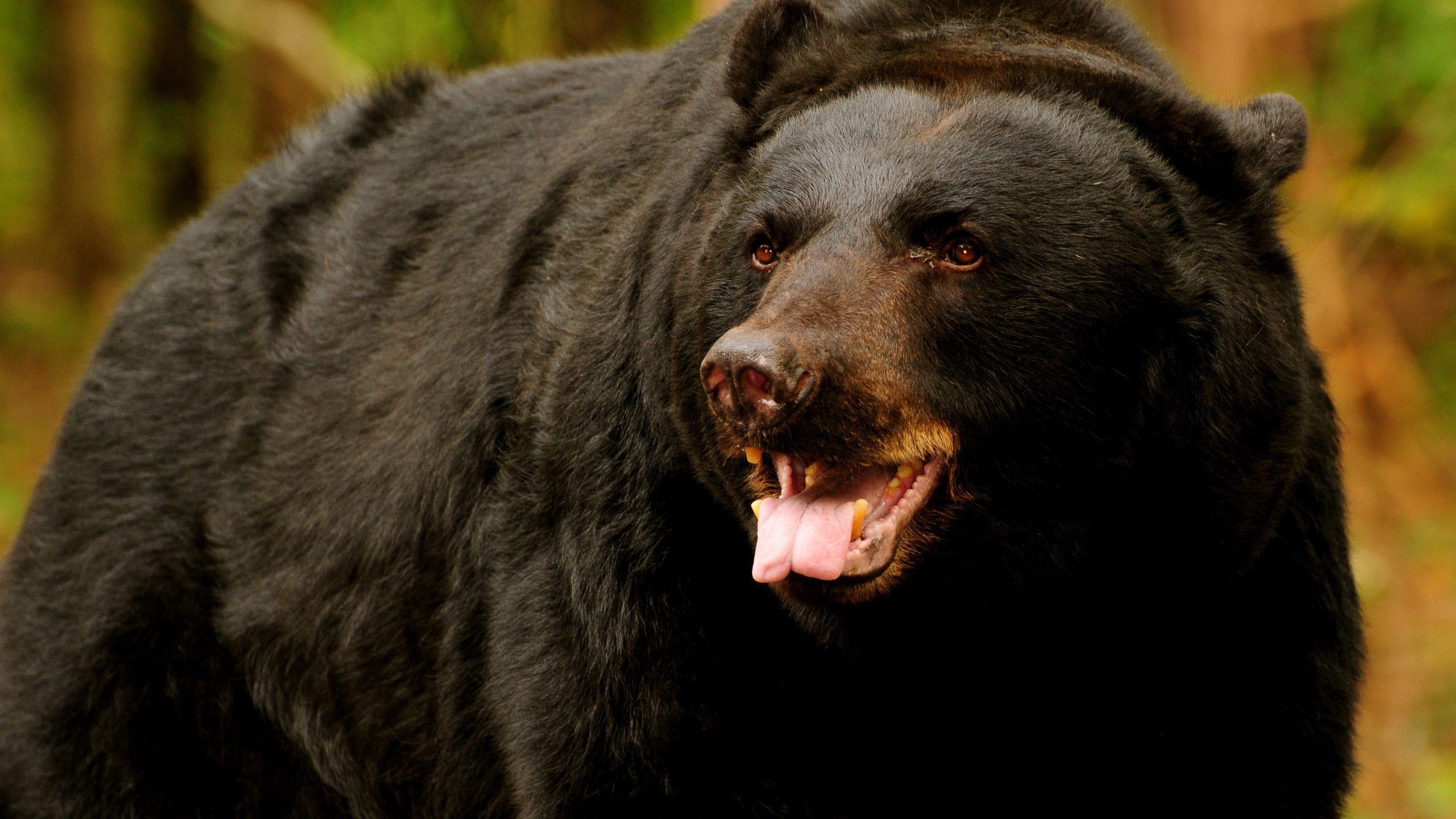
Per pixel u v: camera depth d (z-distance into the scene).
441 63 21.02
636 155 8.19
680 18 20.84
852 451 6.38
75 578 9.63
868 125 6.81
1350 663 7.45
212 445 9.47
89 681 9.41
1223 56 21.95
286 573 9.03
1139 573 6.84
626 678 7.19
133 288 10.33
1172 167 6.90
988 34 7.35
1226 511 6.77
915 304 6.50
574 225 8.25
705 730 7.15
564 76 9.38
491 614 7.85
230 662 9.27
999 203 6.53
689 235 7.21
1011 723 7.21
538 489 7.67
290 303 9.49
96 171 28.95
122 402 9.81
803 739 7.19
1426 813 15.23
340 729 8.90
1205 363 6.69
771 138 7.06
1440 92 22.52
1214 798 7.16
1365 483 22.14
